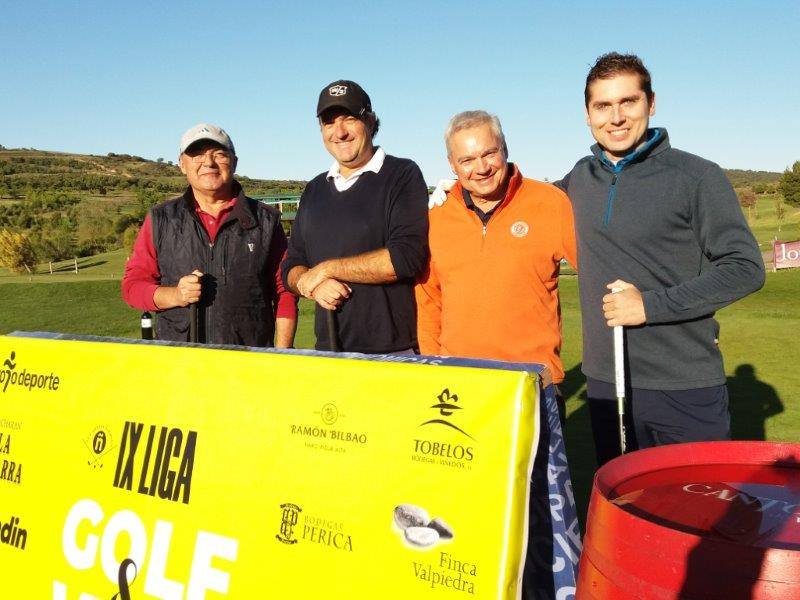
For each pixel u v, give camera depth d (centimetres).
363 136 356
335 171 372
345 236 359
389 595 203
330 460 219
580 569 173
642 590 149
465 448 196
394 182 351
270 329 435
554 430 207
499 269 312
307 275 353
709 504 163
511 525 188
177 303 400
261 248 421
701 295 262
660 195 279
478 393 195
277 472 229
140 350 270
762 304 1928
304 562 220
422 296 349
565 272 3061
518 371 194
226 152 412
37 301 2648
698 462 191
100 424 274
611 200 290
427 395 204
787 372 856
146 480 259
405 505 203
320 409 224
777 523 151
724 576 137
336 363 223
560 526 204
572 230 309
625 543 153
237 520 236
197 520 244
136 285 426
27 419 294
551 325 317
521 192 313
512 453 189
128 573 256
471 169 303
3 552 290
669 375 282
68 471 279
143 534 255
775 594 132
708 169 273
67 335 304
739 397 731
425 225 340
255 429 237
